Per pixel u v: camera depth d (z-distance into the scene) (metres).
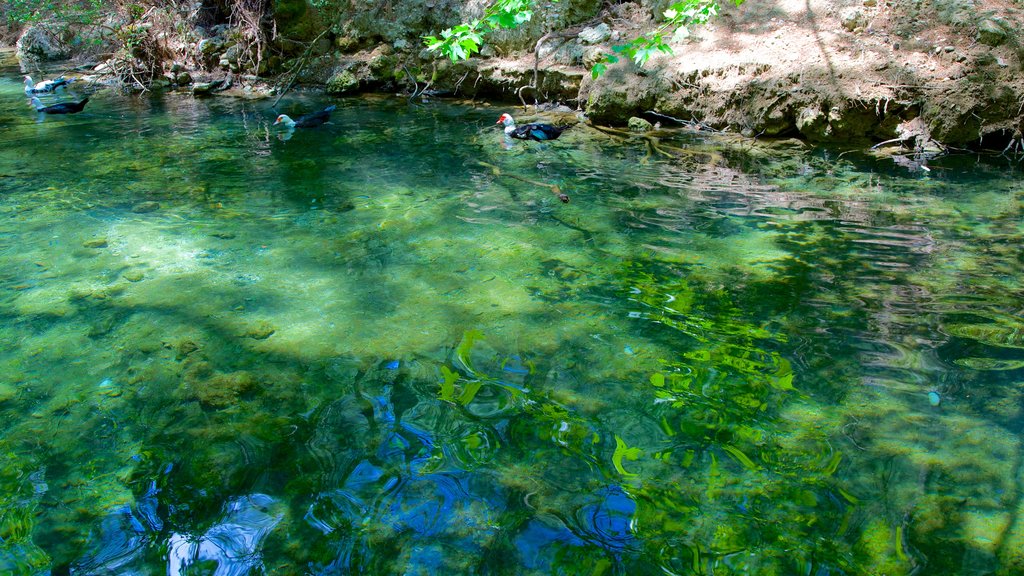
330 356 3.50
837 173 6.51
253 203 5.92
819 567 2.23
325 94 10.91
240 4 11.77
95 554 2.32
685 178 6.45
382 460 2.76
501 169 6.80
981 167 6.56
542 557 2.29
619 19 9.57
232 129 8.70
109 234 5.23
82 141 8.11
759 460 2.73
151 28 12.38
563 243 4.94
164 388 3.26
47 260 4.73
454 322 3.83
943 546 2.30
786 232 5.07
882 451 2.77
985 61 6.96
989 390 3.13
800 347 3.53
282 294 4.20
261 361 3.47
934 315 3.81
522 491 2.58
